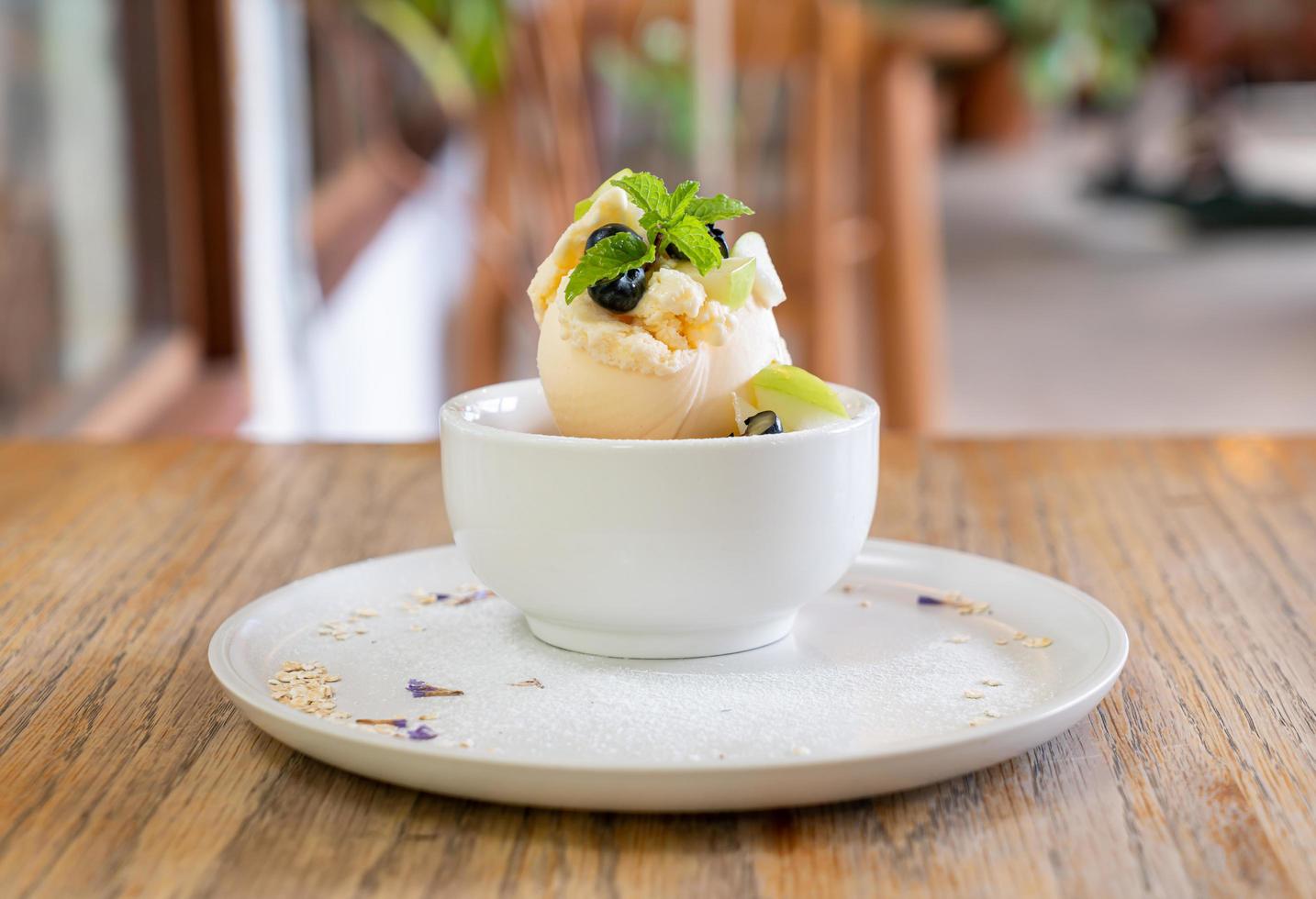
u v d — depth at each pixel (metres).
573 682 0.60
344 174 2.63
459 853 0.51
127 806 0.53
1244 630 0.66
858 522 0.62
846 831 0.52
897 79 2.08
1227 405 3.21
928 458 0.90
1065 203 6.59
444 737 0.56
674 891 0.49
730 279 0.61
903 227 2.14
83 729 0.57
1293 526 0.78
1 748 0.56
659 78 2.00
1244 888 0.49
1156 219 5.97
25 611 0.68
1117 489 0.84
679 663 0.61
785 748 0.55
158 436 1.57
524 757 0.51
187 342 1.86
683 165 2.17
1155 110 6.25
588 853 0.51
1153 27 4.88
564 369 0.62
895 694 0.59
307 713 0.57
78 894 0.49
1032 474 0.86
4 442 0.93
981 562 0.69
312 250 2.18
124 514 0.80
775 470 0.60
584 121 1.83
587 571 0.60
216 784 0.54
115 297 1.65
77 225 1.52
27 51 1.37
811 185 1.99
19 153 1.36
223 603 0.69
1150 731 0.57
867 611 0.66
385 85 2.31
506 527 0.60
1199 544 0.76
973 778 0.54
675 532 0.59
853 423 0.61
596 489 0.59
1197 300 4.39
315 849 0.51
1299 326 4.00
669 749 0.55
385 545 0.76
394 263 2.94
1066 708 0.54
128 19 1.67
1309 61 5.03
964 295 4.58
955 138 8.45
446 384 3.16
